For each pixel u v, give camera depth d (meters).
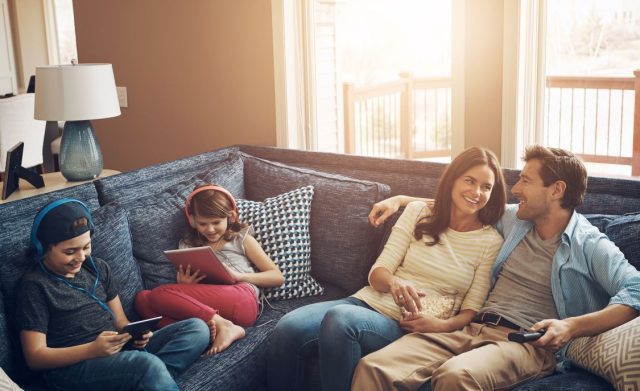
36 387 2.04
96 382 2.00
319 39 3.50
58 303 2.05
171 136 3.91
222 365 2.22
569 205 2.14
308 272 2.74
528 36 2.88
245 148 3.39
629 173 2.89
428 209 2.44
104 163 4.18
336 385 2.13
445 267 2.30
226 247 2.61
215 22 3.61
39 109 3.26
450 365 1.91
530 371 1.97
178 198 2.70
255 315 2.47
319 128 3.61
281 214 2.74
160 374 2.00
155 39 3.82
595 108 2.91
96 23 3.99
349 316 2.14
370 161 3.01
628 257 2.17
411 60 3.34
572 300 2.07
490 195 2.31
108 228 2.39
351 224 2.72
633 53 2.79
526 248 2.21
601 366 1.81
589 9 2.84
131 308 2.42
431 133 3.39
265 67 3.52
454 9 2.96
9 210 2.33
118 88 4.01
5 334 2.01
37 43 7.11
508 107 2.91
